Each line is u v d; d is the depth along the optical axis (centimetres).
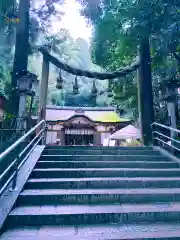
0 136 595
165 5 519
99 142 2211
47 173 443
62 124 2222
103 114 2425
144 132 738
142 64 788
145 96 764
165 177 457
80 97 2953
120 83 1096
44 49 790
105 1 737
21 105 630
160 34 584
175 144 605
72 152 575
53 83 2819
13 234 270
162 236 263
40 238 258
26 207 334
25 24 786
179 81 668
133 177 456
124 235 267
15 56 746
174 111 636
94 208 332
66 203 355
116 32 701
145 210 321
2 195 342
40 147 591
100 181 412
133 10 558
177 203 363
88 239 255
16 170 369
